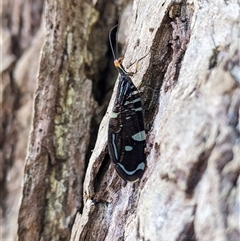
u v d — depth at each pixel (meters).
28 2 0.33
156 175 0.18
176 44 0.20
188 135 0.18
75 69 0.24
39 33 0.32
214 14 0.19
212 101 0.18
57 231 0.24
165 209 0.18
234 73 0.18
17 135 0.32
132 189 0.19
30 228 0.23
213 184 0.17
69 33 0.24
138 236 0.18
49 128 0.24
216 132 0.18
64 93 0.24
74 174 0.24
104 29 0.25
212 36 0.19
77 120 0.24
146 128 0.20
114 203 0.20
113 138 0.19
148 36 0.20
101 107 0.25
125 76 0.20
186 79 0.18
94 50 0.25
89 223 0.20
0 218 0.31
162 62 0.20
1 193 0.32
